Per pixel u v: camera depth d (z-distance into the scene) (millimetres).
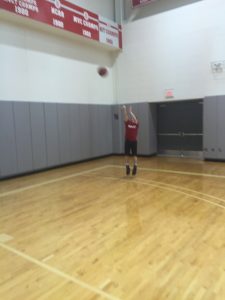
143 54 8812
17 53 6484
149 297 2043
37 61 6957
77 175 6492
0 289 2195
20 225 3516
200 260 2549
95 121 8750
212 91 7691
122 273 2375
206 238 2998
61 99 7676
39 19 6422
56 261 2611
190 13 7797
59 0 6922
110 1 9211
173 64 8273
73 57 7992
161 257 2625
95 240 3033
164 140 9219
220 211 3811
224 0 7215
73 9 7348
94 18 8047
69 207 4164
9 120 6211
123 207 4090
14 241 3064
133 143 6188
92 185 5473
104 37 8445
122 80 9367
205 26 7590
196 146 8562
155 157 8945
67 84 7840
